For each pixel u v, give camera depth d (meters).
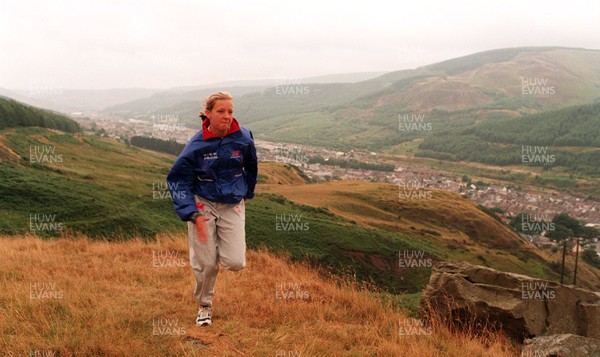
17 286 5.84
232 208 4.63
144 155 112.62
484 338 5.67
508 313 5.72
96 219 31.38
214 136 4.42
